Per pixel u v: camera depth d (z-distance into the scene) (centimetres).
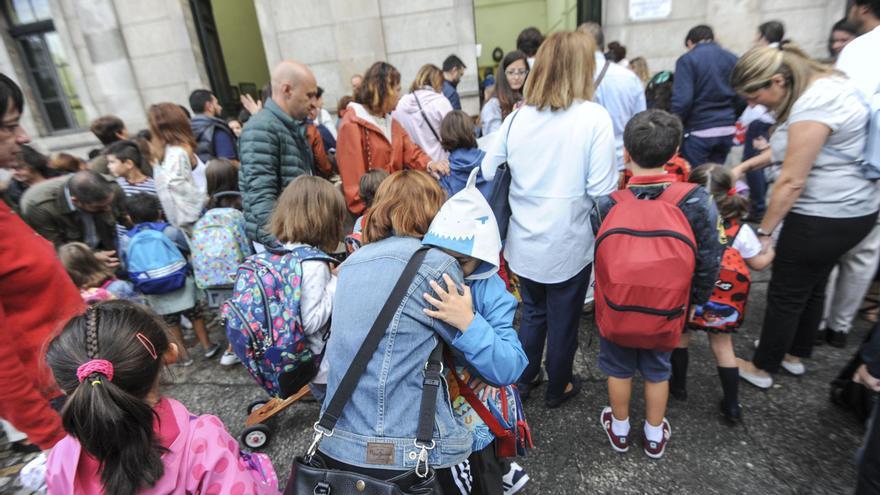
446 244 106
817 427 190
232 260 262
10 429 226
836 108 161
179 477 94
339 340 102
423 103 313
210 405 247
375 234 118
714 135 340
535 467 186
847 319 232
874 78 178
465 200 108
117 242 291
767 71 171
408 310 99
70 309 142
